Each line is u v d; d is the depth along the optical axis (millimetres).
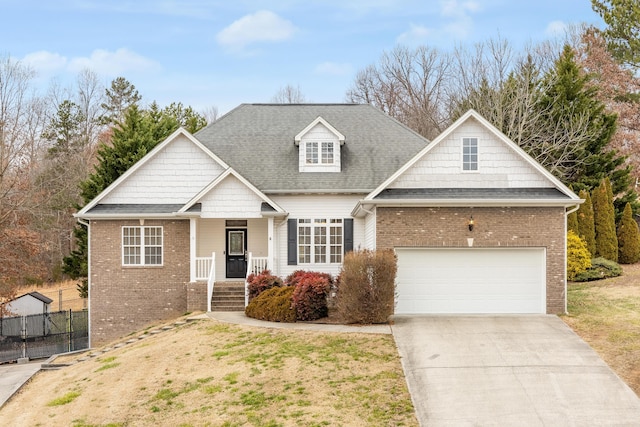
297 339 18125
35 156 49312
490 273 21484
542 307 21266
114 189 26312
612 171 35719
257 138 29344
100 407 14875
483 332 18531
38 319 28719
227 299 24078
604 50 46125
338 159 27250
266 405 13773
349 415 12953
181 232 25766
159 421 13641
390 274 19828
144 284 25703
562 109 36281
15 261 36031
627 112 43781
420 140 29156
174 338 19844
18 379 19625
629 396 13680
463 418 12711
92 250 25734
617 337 17641
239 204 25047
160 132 40969
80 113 60500
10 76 42906
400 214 21422
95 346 25562
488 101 40438
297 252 26438
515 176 22031
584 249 28375
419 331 18625
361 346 17156
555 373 15039
